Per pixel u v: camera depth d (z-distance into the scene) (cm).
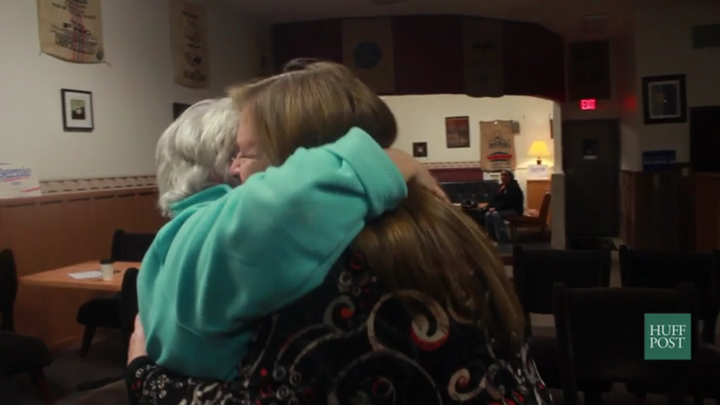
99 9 461
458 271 65
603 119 845
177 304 66
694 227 686
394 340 62
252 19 693
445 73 716
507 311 67
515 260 297
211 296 63
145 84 516
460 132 1136
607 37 830
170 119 548
